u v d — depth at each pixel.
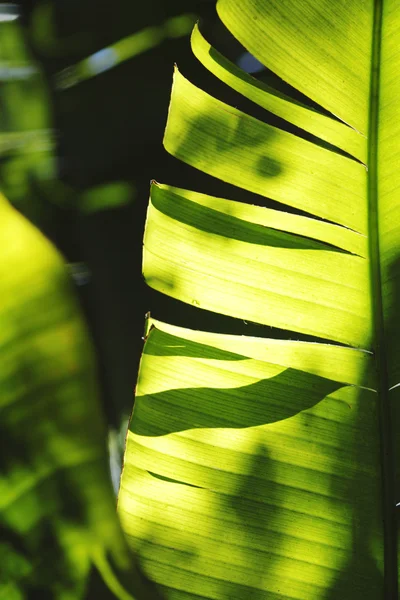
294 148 1.85
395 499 1.83
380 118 1.85
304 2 1.84
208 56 1.86
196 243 1.85
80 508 1.77
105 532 1.77
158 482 1.83
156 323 1.83
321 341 1.94
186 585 1.82
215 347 1.84
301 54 1.84
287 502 1.83
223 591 1.82
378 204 1.85
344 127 1.85
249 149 1.85
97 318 2.35
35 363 1.82
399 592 1.83
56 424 1.79
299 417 1.84
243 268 1.85
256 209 1.85
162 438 1.83
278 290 1.85
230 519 1.83
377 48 1.84
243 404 1.84
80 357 1.83
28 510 1.76
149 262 1.84
